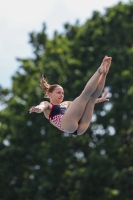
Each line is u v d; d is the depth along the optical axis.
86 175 66.75
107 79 71.12
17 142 71.62
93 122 71.38
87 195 67.38
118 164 68.81
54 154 70.12
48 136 70.50
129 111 70.25
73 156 70.44
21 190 69.81
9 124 73.19
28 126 72.19
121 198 65.31
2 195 72.44
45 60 74.62
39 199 68.50
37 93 70.88
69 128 24.86
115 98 70.69
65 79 71.56
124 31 74.38
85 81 70.06
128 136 71.50
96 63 73.12
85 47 75.62
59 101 26.38
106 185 67.00
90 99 24.92
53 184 68.88
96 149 69.62
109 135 69.56
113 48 72.19
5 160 71.19
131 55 71.94
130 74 70.06
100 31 74.62
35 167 71.81
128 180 64.69
